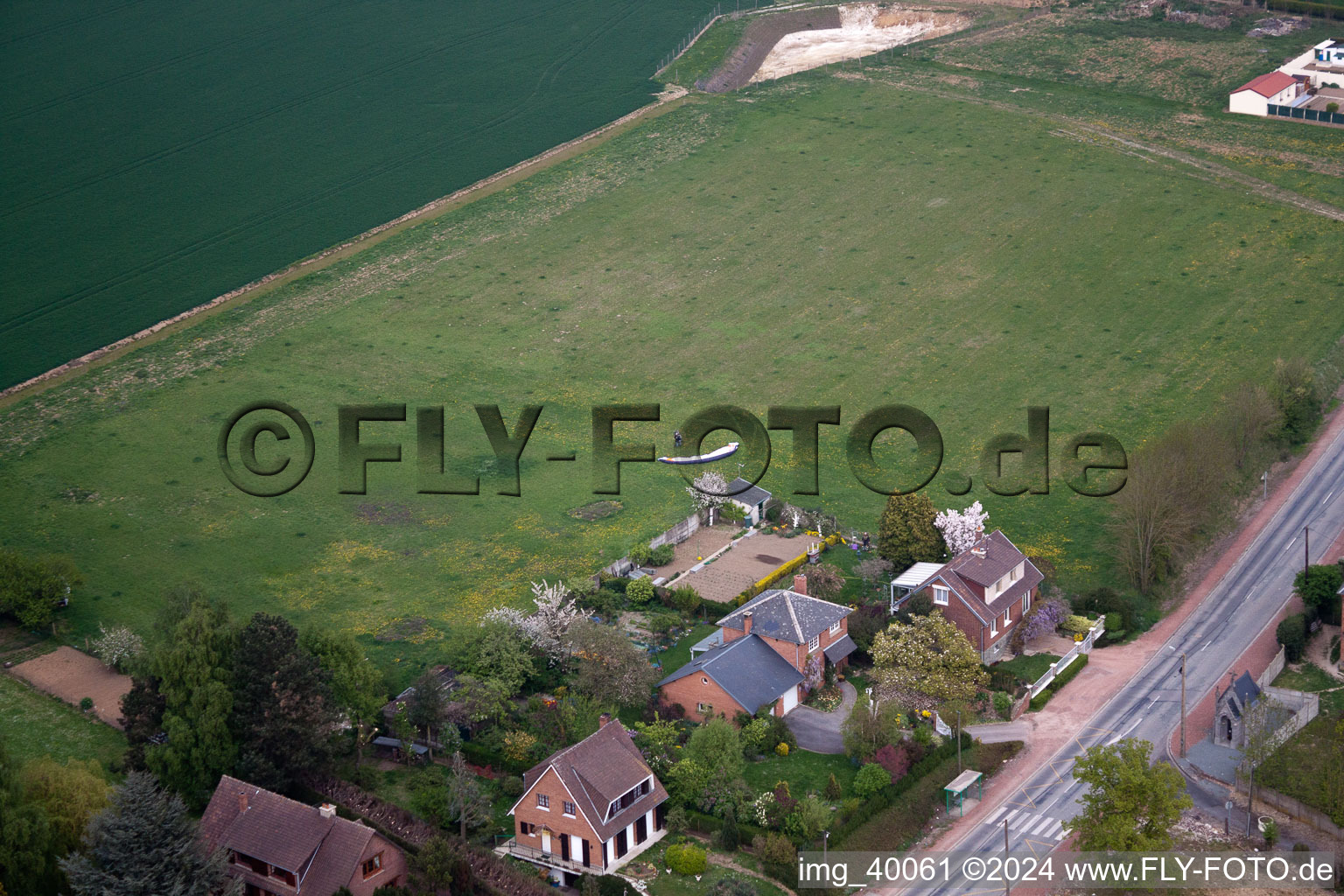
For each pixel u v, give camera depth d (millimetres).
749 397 171500
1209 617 126000
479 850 94000
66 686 115750
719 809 98062
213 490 151000
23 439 162375
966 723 110438
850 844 95000
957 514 131000
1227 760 104875
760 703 108500
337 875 87562
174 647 102250
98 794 90500
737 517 143125
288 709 98688
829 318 191125
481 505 147750
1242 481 147125
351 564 137000
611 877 91812
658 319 192875
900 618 119500
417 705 107062
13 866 84250
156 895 82312
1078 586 130750
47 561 126562
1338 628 121000
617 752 97875
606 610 126938
